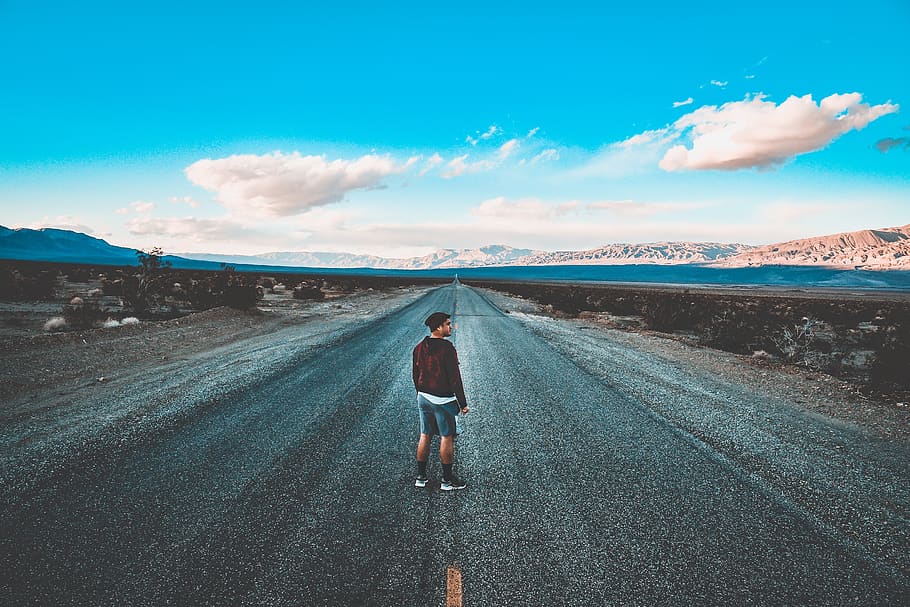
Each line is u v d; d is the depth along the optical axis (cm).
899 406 677
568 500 378
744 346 1303
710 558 300
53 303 1753
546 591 264
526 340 1299
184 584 265
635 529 334
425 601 253
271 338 1232
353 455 468
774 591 269
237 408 614
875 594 268
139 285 1795
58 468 415
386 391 720
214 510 351
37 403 609
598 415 615
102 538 310
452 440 396
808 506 372
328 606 249
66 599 252
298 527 329
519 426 569
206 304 1750
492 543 313
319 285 4025
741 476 428
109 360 865
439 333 405
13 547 297
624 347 1216
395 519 344
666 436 535
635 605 254
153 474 411
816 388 788
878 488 407
